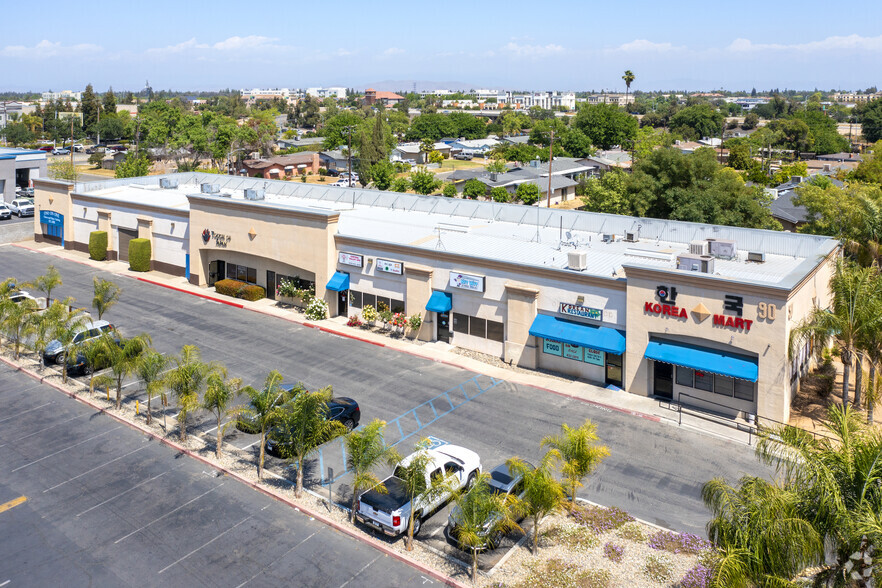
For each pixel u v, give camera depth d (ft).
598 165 427.74
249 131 512.22
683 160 201.57
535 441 97.96
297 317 156.76
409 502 75.15
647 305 110.01
